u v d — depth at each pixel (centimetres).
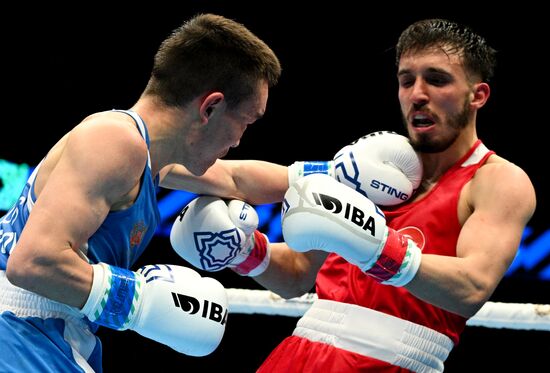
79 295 237
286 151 633
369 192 293
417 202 294
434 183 300
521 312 344
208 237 309
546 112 598
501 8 604
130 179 243
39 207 233
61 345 247
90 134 240
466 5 610
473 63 290
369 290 283
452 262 264
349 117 630
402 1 622
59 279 231
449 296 263
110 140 239
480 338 585
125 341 608
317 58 636
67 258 232
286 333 605
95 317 241
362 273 288
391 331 277
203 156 275
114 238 257
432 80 288
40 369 239
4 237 258
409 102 291
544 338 572
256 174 322
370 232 260
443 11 613
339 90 633
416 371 277
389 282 264
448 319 284
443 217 284
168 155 269
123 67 652
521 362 576
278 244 347
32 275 229
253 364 602
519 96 602
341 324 283
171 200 612
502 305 346
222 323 261
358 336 279
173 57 265
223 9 642
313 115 634
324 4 633
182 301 251
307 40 636
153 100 266
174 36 272
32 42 654
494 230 271
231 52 265
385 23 627
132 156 242
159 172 284
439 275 261
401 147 293
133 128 248
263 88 274
